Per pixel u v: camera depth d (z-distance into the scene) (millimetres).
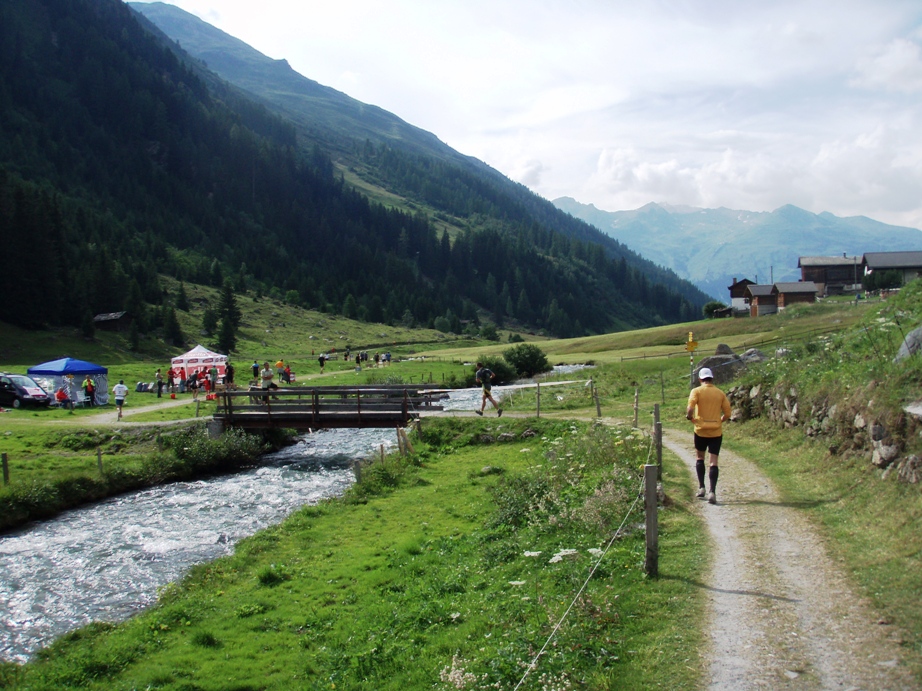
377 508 20984
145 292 143000
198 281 173875
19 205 107688
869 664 6617
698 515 12195
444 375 67438
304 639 11453
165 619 13289
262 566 16375
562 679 7172
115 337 111625
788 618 7797
